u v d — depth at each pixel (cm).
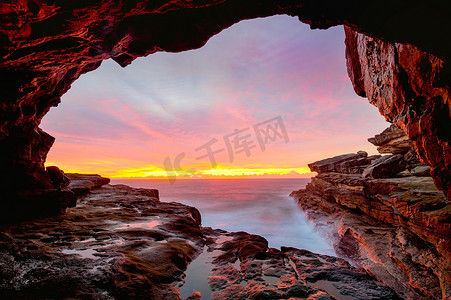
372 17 428
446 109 501
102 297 368
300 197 3594
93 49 513
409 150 2056
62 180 1069
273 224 2981
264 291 438
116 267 460
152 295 400
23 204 827
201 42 508
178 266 541
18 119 743
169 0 377
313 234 2161
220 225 3125
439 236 694
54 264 469
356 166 2594
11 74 588
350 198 1925
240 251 671
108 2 354
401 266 766
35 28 367
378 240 1190
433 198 859
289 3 437
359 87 964
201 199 5972
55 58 516
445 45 422
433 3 377
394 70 602
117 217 935
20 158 835
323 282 523
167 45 504
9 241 589
